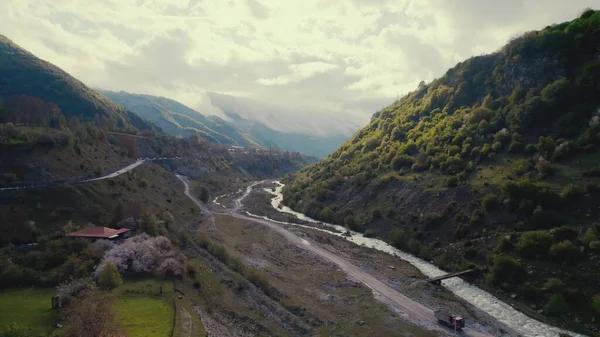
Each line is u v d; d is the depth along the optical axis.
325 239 116.50
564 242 73.50
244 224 138.12
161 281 72.94
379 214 123.69
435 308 70.38
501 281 76.69
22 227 82.62
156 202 128.12
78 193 100.69
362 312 68.94
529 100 115.19
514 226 86.88
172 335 52.75
